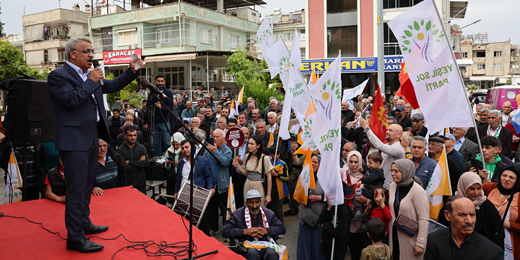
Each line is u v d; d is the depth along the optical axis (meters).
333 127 4.66
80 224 3.15
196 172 5.98
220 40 31.80
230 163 6.43
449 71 4.79
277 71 7.62
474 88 41.66
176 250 3.26
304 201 5.19
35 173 6.12
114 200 4.51
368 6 22.33
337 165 4.56
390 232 4.46
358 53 22.66
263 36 8.15
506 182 4.11
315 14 23.34
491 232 3.86
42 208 4.28
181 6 27.45
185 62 27.97
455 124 4.79
